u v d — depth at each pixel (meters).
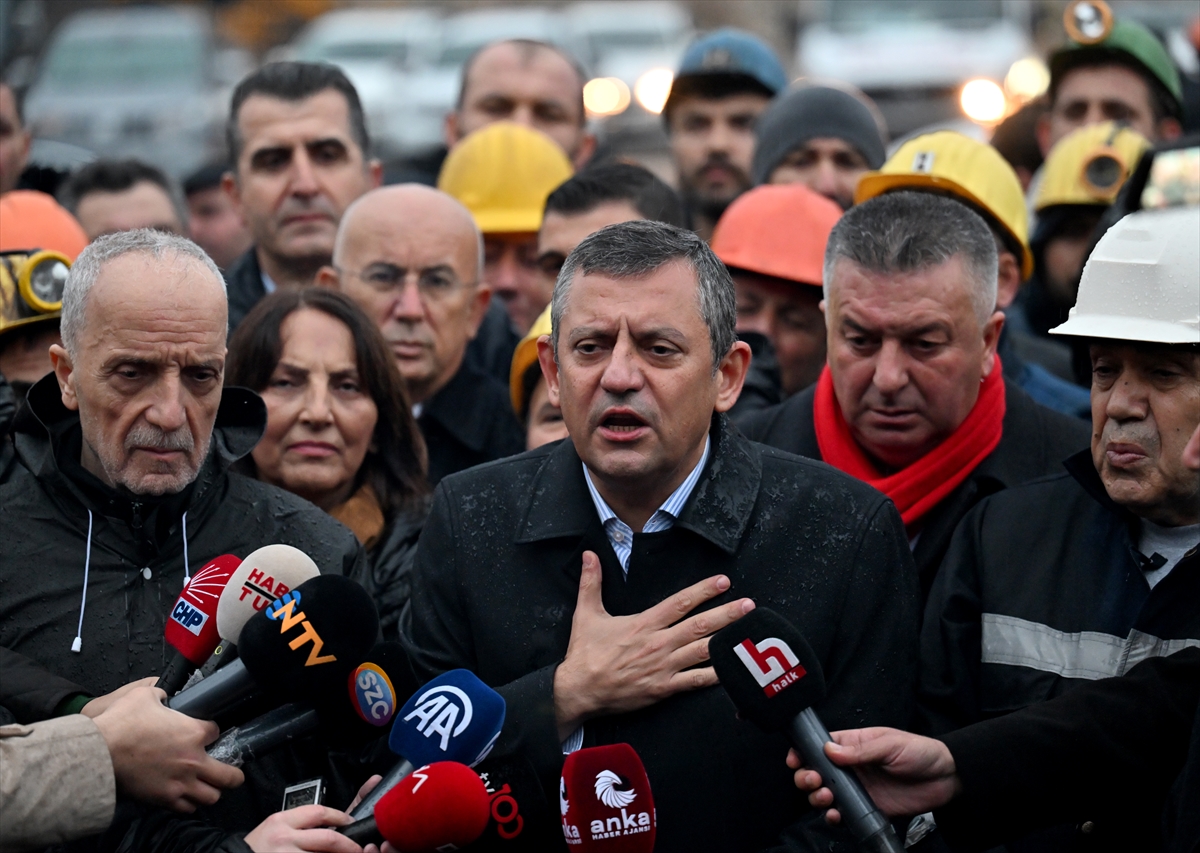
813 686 2.92
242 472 4.19
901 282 3.82
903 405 3.88
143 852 3.08
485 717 2.94
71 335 3.21
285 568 3.03
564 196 5.37
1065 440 4.12
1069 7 6.41
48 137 16.12
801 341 5.07
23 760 2.79
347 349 4.14
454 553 3.37
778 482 3.34
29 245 4.50
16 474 3.42
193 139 16.11
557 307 3.22
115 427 3.18
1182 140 3.89
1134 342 3.23
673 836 3.12
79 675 3.24
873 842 2.89
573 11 19.95
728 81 7.04
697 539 3.27
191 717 2.89
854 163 6.05
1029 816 3.17
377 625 2.99
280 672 2.85
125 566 3.32
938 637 3.54
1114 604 3.41
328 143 5.59
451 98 16.52
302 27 25.00
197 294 3.20
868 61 16.09
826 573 3.26
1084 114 6.41
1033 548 3.56
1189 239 3.24
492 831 2.99
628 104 16.05
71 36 17.75
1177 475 3.25
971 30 16.45
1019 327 5.93
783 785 3.16
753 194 5.24
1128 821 3.30
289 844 2.84
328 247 5.59
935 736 3.44
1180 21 13.51
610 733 3.15
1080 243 5.49
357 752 3.44
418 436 4.27
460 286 4.98
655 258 3.15
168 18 18.06
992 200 4.68
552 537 3.29
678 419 3.13
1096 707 3.20
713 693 3.16
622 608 3.25
